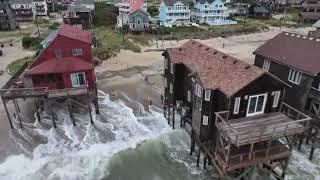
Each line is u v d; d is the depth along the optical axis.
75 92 34.69
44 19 116.56
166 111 38.78
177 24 106.56
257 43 88.56
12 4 114.00
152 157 30.72
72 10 100.12
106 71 56.44
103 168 28.81
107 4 144.50
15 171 27.75
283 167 26.52
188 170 28.92
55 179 26.97
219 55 29.25
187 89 31.83
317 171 28.92
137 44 76.88
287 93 32.69
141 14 91.69
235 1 162.38
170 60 32.47
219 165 25.16
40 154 30.16
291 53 32.62
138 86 49.19
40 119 36.81
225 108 24.75
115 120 37.25
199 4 116.94
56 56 36.50
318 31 43.19
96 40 73.06
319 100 28.88
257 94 24.70
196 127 28.17
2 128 34.81
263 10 132.25
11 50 71.75
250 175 27.52
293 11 155.38
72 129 34.84
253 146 25.22
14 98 32.97
